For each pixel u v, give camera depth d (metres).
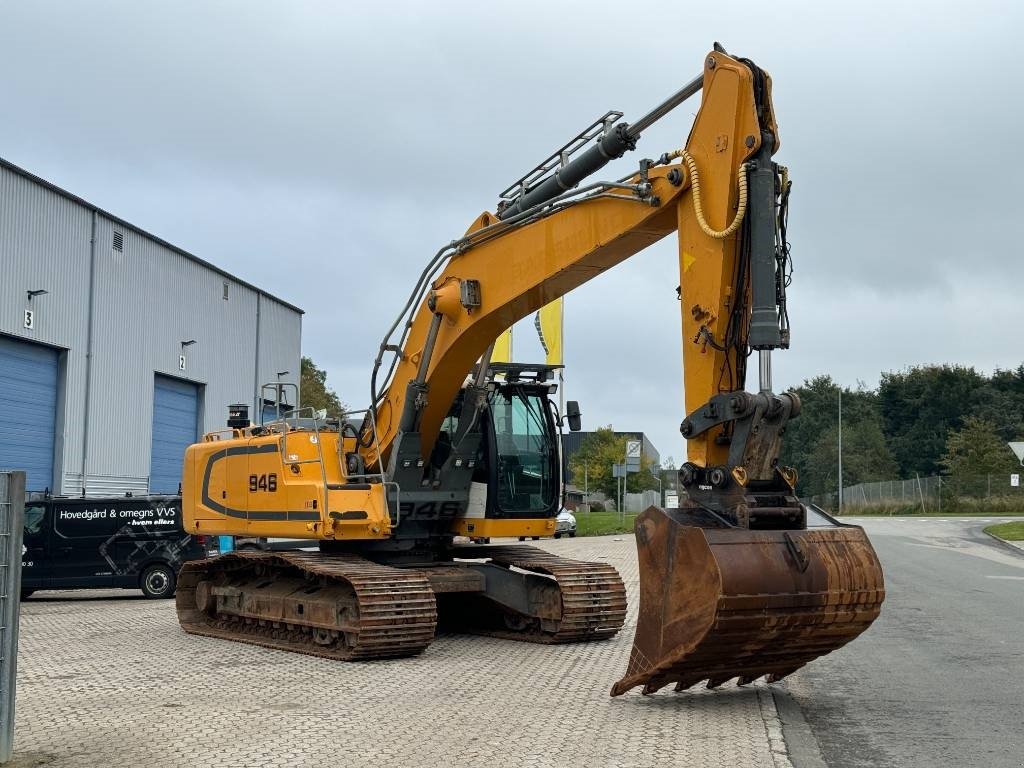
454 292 11.22
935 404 87.19
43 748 6.92
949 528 40.47
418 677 9.80
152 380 33.41
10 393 27.11
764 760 6.48
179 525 19.41
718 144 8.22
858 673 10.02
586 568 12.28
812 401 95.31
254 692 9.03
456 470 12.74
